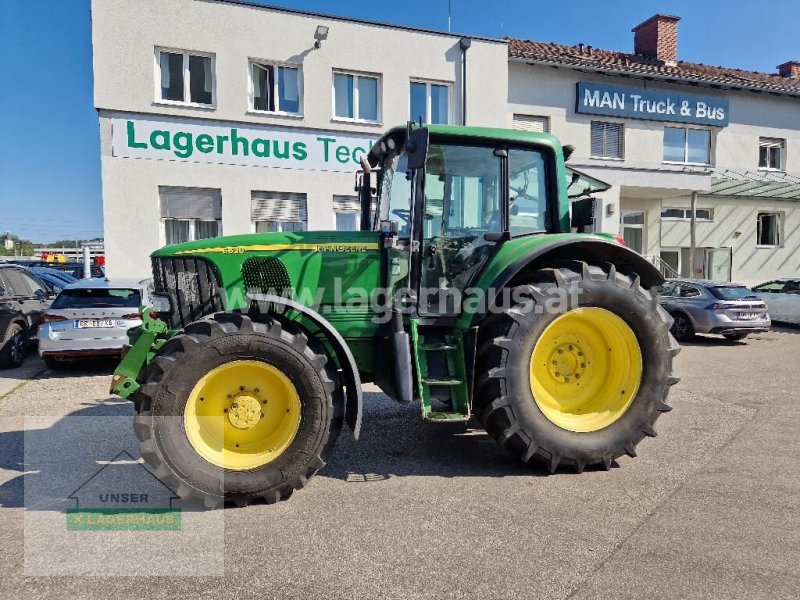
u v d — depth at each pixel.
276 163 12.27
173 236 11.83
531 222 4.42
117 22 11.08
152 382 3.26
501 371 3.71
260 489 3.33
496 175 4.27
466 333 3.95
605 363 4.15
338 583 2.54
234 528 3.08
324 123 12.55
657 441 4.60
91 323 7.43
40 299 9.41
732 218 17.95
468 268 4.23
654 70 16.33
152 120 11.40
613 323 3.98
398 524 3.11
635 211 17.20
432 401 3.97
